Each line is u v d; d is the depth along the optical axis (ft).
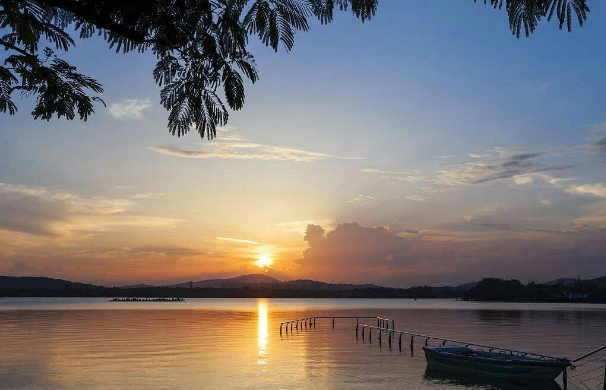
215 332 252.01
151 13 12.45
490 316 447.83
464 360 120.37
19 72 12.82
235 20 11.89
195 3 11.97
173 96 13.16
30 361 143.13
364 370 127.95
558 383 116.98
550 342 202.90
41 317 398.21
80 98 13.52
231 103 12.71
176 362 141.38
